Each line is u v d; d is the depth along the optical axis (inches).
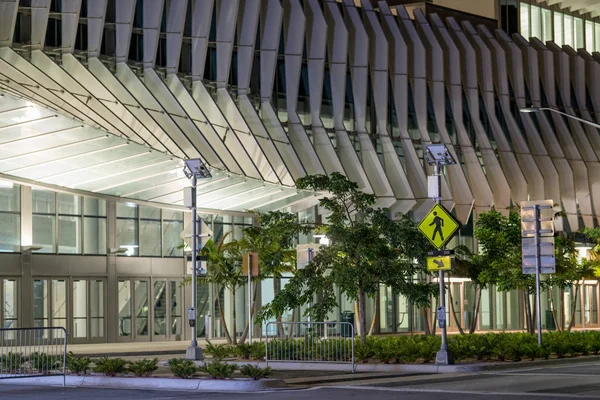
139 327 1784.0
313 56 1985.7
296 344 1127.6
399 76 2121.1
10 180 1525.6
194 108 1700.3
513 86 2397.9
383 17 2176.4
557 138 2455.7
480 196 2201.0
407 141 2098.9
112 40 1676.9
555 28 2888.8
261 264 1552.7
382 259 1183.6
